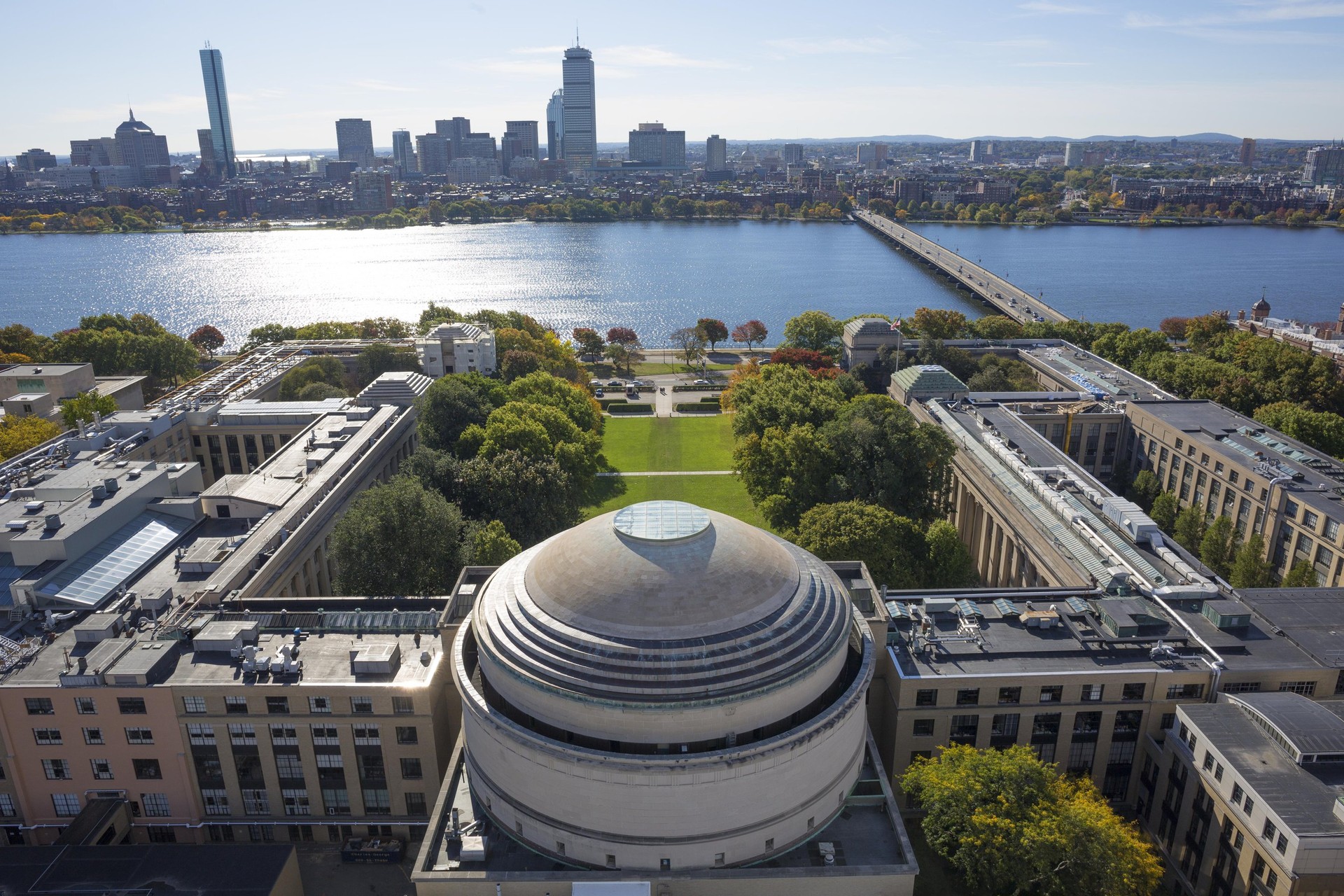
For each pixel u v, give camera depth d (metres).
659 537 91.94
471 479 177.50
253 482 166.12
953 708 113.94
